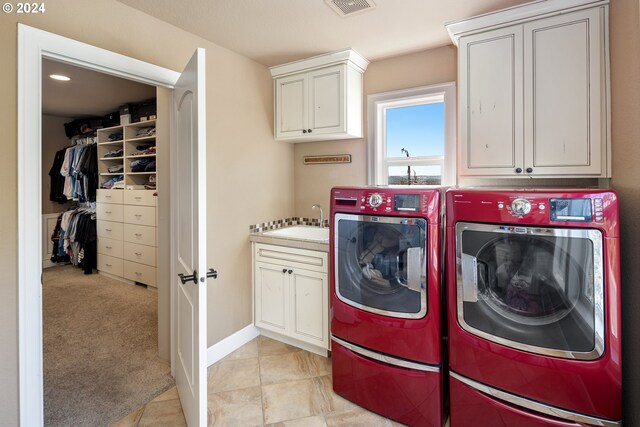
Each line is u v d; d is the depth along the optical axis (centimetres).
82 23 173
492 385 162
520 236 152
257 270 285
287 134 298
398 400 189
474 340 165
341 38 244
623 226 161
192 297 170
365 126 293
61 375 232
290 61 287
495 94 205
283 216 325
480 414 166
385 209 189
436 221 176
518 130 199
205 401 157
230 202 266
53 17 162
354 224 204
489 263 161
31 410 155
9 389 151
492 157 206
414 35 239
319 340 253
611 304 136
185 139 186
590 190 141
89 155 486
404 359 186
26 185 152
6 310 150
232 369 243
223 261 261
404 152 285
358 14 210
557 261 145
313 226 326
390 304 190
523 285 153
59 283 445
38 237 156
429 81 265
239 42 249
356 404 205
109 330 304
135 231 429
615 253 135
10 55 148
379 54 273
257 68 290
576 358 142
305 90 286
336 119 271
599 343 138
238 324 276
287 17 213
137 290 417
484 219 159
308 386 223
